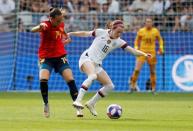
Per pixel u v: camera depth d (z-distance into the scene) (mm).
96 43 35125
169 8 69125
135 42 59438
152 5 69938
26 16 65438
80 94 34250
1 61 63281
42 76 34375
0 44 63625
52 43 34562
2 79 63062
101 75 35156
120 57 63625
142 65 59875
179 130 27859
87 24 66625
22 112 37969
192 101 50781
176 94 59812
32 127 28375
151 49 59094
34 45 63500
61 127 28547
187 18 66812
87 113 37562
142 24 66125
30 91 62281
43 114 36500
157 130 27750
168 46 63531
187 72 62938
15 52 63281
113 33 34812
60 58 34812
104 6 70062
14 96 55500
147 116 35750
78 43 63062
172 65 63156
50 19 34219
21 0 68938
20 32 63656
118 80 63625
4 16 66312
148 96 57000
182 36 63656
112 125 29844
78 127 28656
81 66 35188
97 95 35062
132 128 28500
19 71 63062
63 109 40844
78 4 69750
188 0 68750
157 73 63156
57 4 69312
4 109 40438
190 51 63469
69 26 66312
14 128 27859
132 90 60688
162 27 66938
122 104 46531
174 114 37375
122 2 70875
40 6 68750
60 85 63094
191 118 34469
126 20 66250
